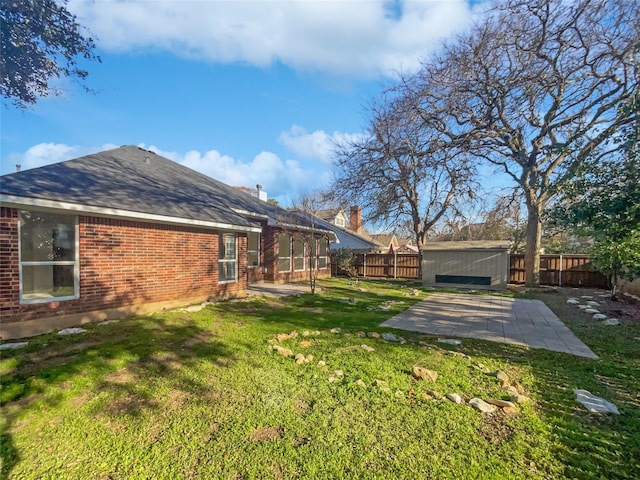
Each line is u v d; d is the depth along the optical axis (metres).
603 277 12.98
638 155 5.61
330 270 18.97
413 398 3.43
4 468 2.35
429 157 12.15
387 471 2.33
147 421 2.96
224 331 6.05
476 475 2.29
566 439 2.71
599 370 4.31
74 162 8.55
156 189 9.22
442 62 11.28
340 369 4.19
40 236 6.39
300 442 2.66
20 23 5.49
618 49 8.80
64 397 3.37
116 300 7.01
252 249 14.38
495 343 5.56
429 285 14.57
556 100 10.89
